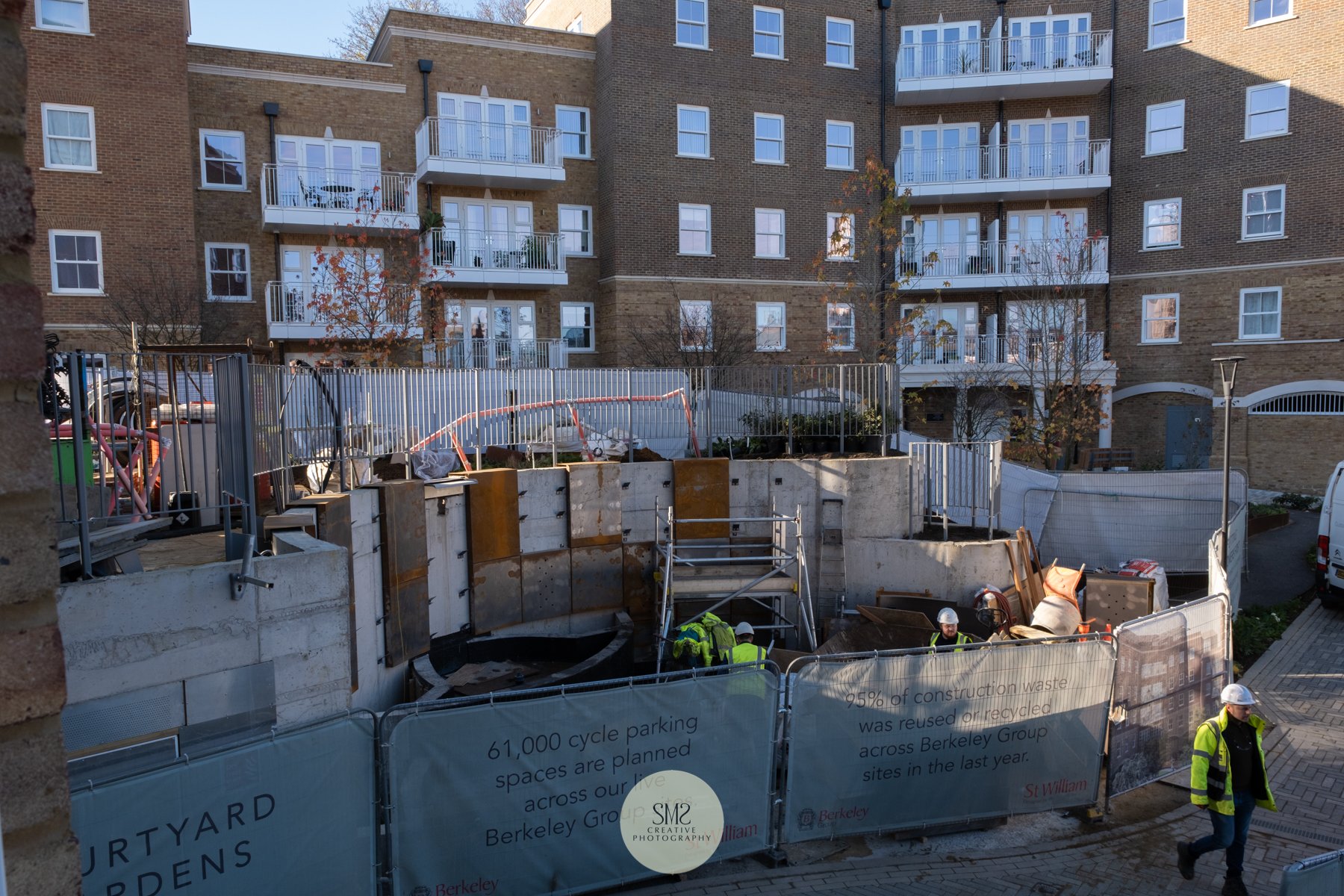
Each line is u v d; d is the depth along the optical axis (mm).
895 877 7430
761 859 7656
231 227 23688
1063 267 27703
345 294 20656
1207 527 17219
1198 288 28031
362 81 24953
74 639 6074
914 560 15070
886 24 29531
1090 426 24922
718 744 7176
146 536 8891
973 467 16016
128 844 5043
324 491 11094
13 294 1940
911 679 7719
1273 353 26656
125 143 21484
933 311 29641
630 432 15875
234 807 5438
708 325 26609
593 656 12523
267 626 7074
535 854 6566
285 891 5664
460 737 6258
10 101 1976
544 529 14688
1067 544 17625
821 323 28891
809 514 15844
